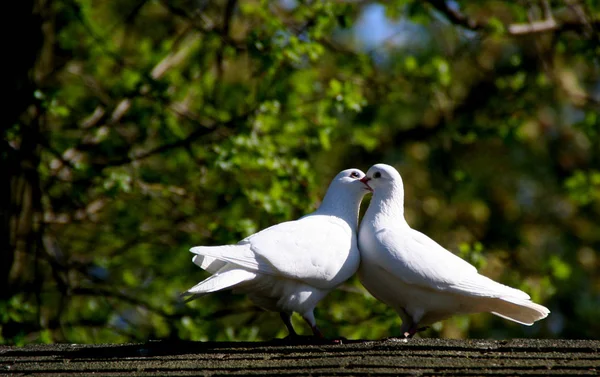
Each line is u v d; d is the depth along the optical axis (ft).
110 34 48.21
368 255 25.98
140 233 47.32
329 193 28.14
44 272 47.70
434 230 59.72
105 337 46.93
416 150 62.13
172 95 46.29
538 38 55.72
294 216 46.26
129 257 49.80
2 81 41.37
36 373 20.21
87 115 47.62
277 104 43.45
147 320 52.75
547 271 52.16
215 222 44.45
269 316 48.32
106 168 42.65
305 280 24.88
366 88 51.31
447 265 25.04
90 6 48.83
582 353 21.36
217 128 43.62
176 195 47.80
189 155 45.19
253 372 19.65
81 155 46.39
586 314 65.46
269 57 42.22
